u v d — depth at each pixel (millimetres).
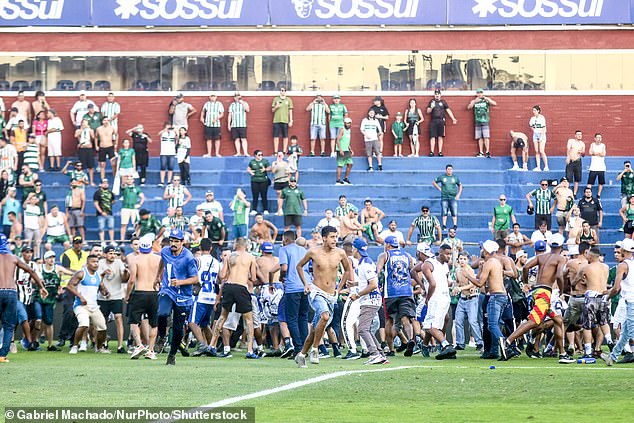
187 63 135000
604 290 71312
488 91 134125
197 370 59719
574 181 124812
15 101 133500
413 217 123875
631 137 133625
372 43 134875
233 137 131250
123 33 135500
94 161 127938
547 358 74125
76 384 50969
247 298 74250
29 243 99750
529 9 134000
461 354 79062
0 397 45375
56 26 134875
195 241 99625
